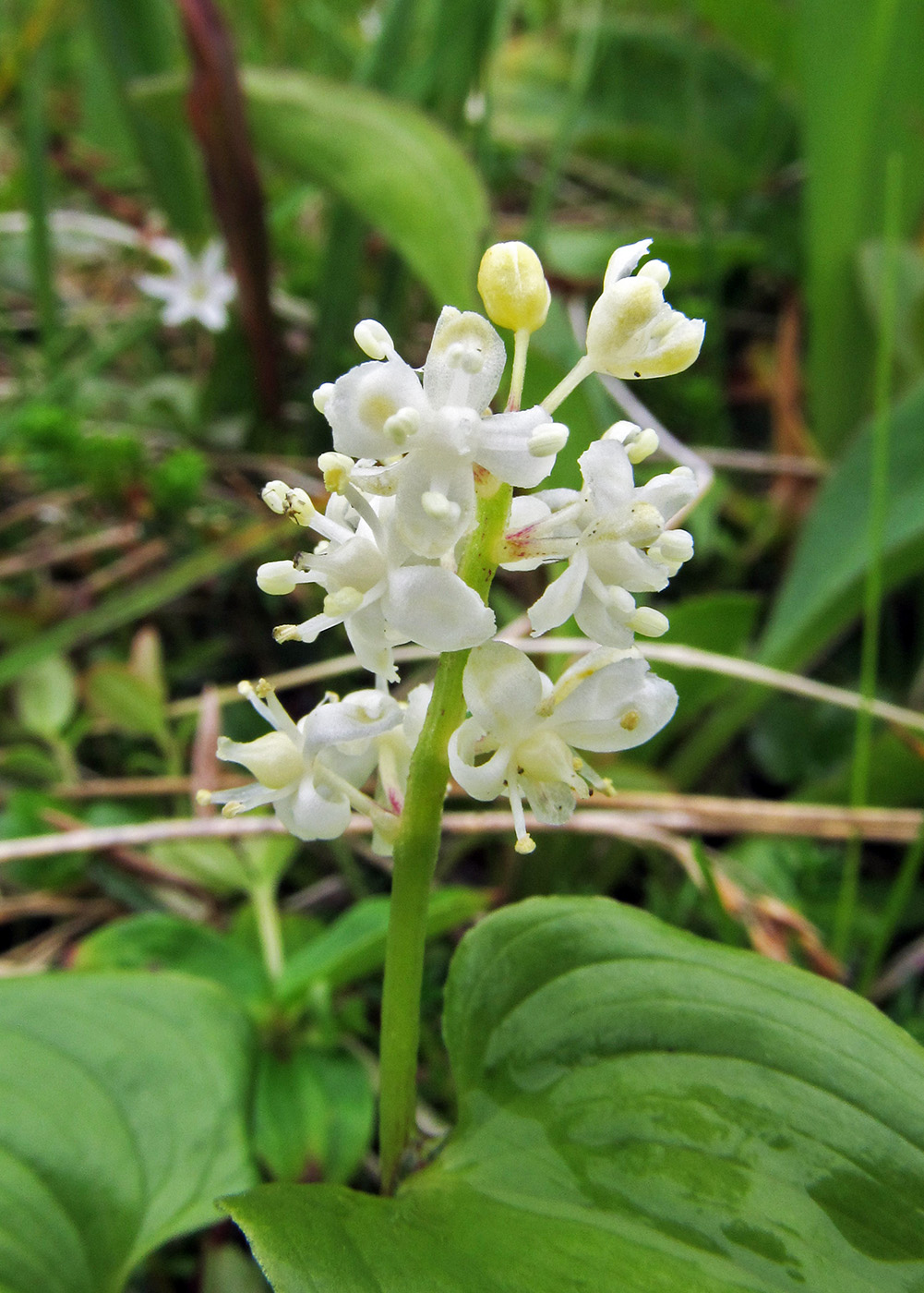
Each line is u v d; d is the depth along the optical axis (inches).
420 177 2.9
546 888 2.6
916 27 3.4
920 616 3.4
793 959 2.4
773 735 3.1
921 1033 2.2
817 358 3.8
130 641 3.4
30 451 3.4
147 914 2.2
